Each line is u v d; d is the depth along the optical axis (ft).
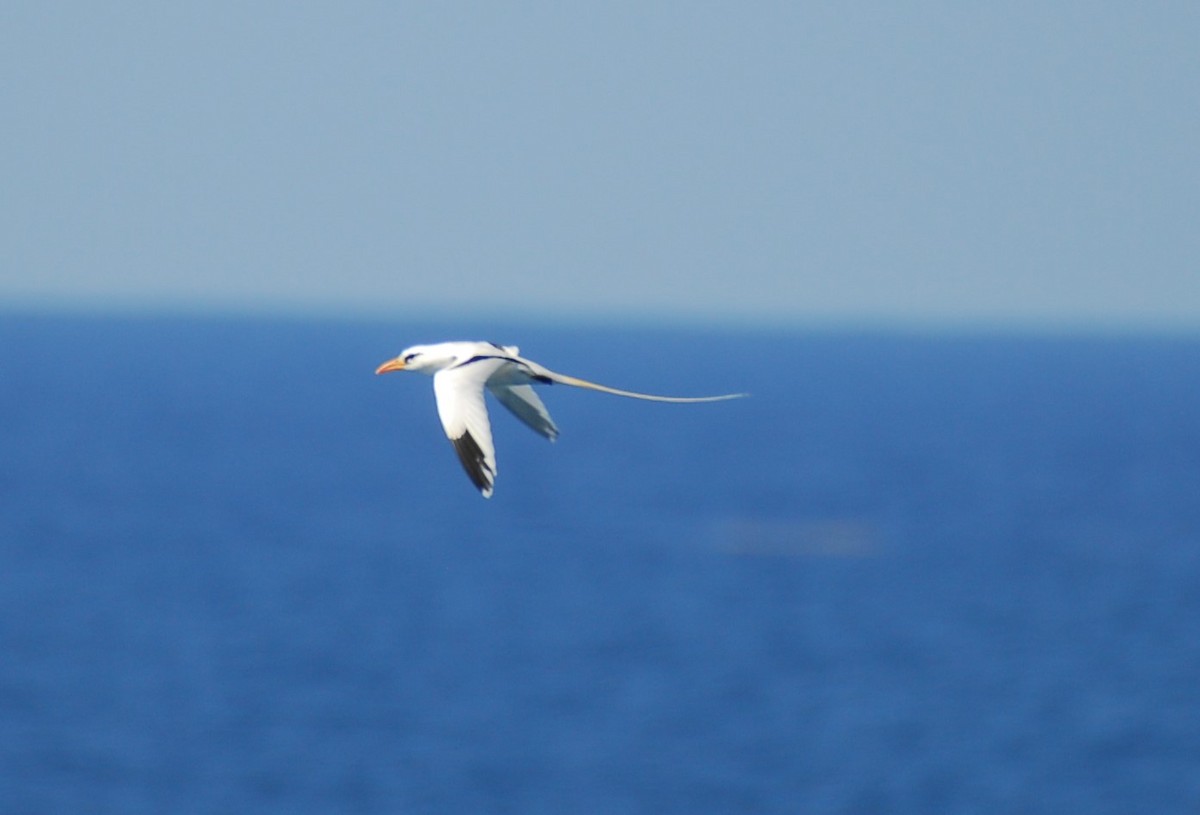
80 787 116.78
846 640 175.22
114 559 225.97
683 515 292.81
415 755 125.70
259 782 117.91
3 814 110.73
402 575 216.74
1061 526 282.56
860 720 138.92
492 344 52.44
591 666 159.12
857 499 321.11
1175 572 229.45
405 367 51.55
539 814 111.04
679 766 123.54
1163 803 116.16
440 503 308.40
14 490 306.55
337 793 115.85
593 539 259.19
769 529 273.54
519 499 318.04
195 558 229.04
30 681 148.77
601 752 127.44
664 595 203.62
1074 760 127.34
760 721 138.10
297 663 158.30
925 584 216.54
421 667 157.17
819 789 119.34
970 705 144.97
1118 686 153.28
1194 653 169.48
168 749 126.41
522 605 194.29
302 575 214.69
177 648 165.07
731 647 169.58
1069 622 188.03
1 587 200.13
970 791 118.93
